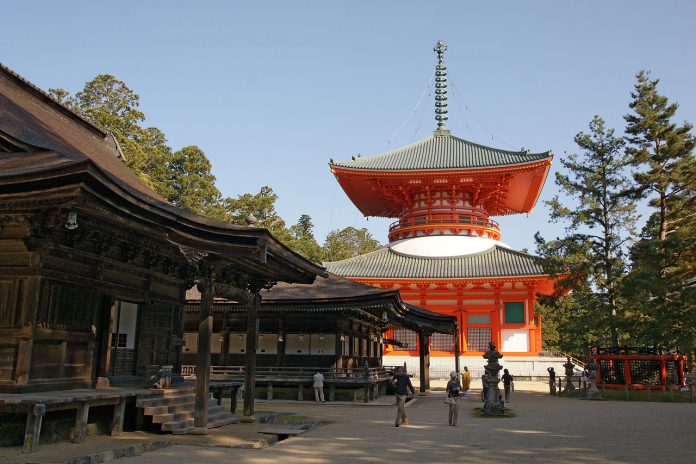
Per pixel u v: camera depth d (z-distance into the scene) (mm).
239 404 27031
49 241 13516
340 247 92188
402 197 64188
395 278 54750
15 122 15898
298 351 31297
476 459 12875
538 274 51938
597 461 12633
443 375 53188
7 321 13273
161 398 16859
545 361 53531
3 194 11867
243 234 14609
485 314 56031
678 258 36188
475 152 65250
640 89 41594
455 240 60094
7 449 12156
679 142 39938
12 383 12930
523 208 72562
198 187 60469
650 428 19359
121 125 53938
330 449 14258
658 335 33469
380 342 41719
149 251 17703
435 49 77938
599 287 42250
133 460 12172
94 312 15484
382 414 23891
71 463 11055
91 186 11562
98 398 13781
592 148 42750
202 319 16250
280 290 32344
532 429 18953
